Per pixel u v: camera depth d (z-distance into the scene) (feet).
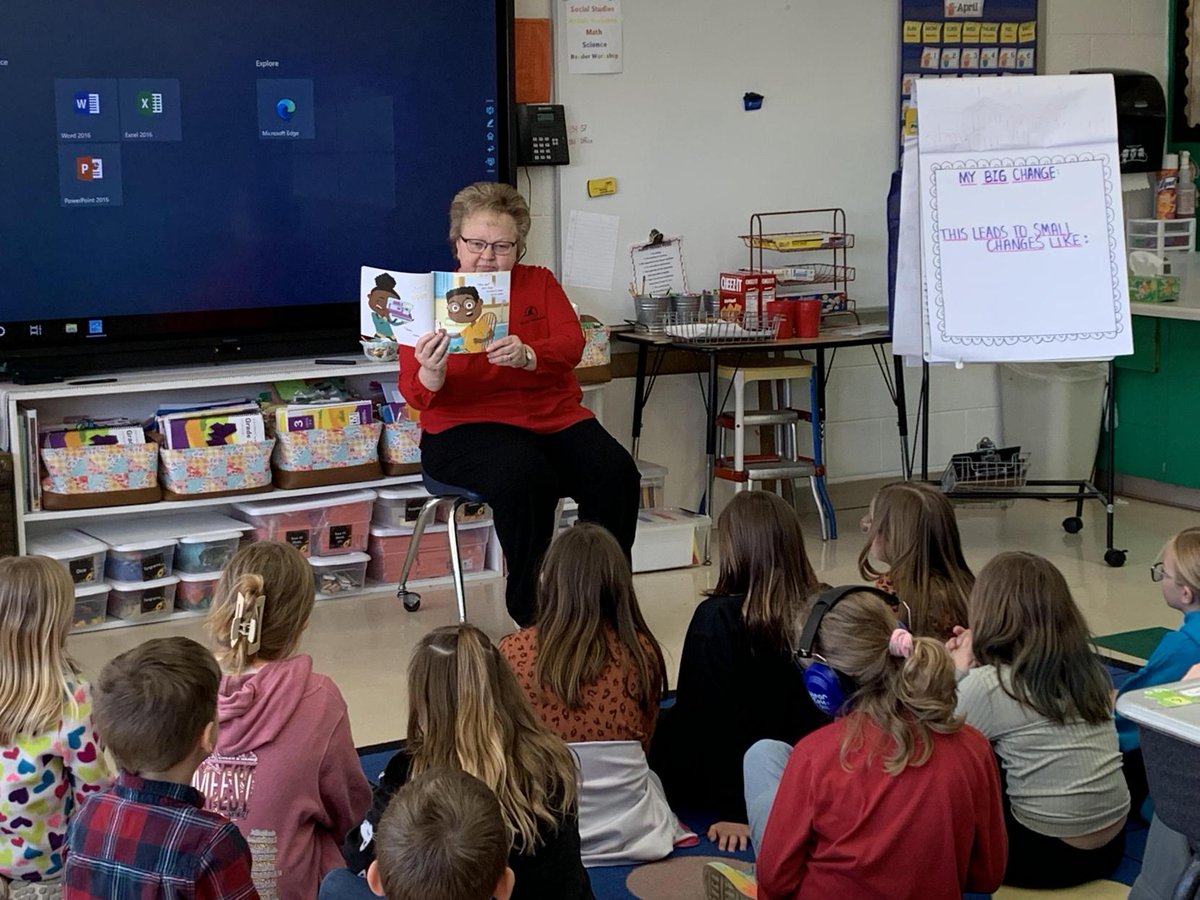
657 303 17.54
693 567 16.88
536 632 9.02
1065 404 19.65
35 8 13.97
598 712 8.89
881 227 19.42
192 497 14.67
